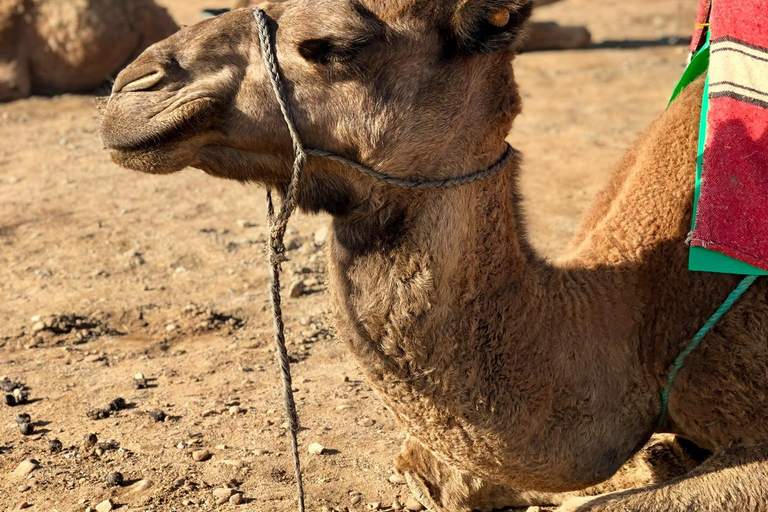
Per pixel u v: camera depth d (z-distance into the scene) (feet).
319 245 27.12
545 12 73.61
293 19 11.70
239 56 11.83
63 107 45.24
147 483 15.56
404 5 11.55
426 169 11.69
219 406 18.31
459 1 11.39
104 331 22.11
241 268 25.79
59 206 31.04
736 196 12.28
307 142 11.69
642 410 13.15
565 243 26.45
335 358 20.59
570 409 12.54
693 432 13.23
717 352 12.67
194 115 11.64
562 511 12.32
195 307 22.94
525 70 51.85
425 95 11.62
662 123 14.20
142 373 19.89
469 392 11.90
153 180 34.14
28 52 46.98
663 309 13.20
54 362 20.39
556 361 12.42
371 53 11.49
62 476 15.81
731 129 12.45
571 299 12.78
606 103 44.27
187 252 26.94
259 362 20.38
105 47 46.62
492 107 12.06
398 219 11.66
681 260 13.19
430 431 12.17
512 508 15.15
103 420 17.80
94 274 25.29
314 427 17.53
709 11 14.71
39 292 24.14
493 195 12.12
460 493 14.67
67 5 46.16
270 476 15.85
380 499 15.24
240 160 12.09
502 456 12.21
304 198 12.04
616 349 12.96
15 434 17.26
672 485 12.28
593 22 68.23
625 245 13.48
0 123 42.52
